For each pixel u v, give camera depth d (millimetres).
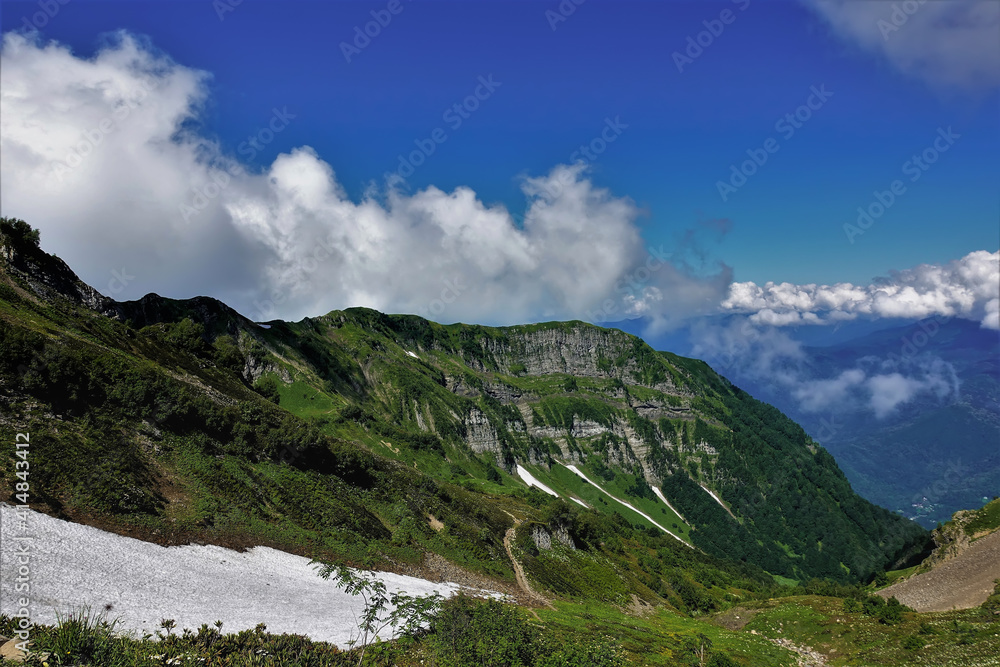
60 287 93812
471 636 42688
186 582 45219
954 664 60000
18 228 90438
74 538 42875
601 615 83250
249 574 51125
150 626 37312
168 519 52469
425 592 63000
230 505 60188
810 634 81000
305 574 55906
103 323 86688
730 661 64062
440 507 100250
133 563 44031
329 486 81500
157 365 85875
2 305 69500
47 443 49562
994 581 86938
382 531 78250
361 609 50906
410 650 40969
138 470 55812
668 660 60031
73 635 28016
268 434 80375
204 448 67750
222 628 40562
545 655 41906
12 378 53500
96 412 58750
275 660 31641
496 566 87062
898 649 69375
